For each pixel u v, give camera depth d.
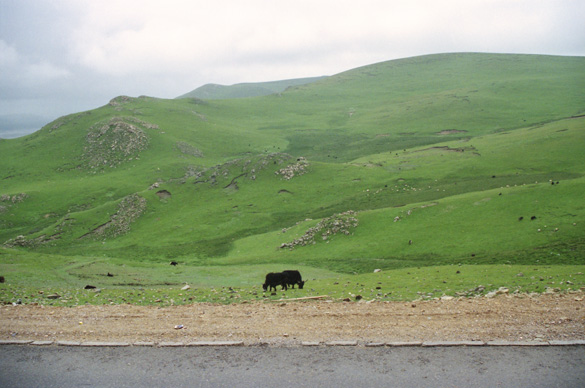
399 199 118.06
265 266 65.19
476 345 14.16
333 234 83.12
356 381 12.31
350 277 40.44
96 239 126.62
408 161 164.75
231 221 124.56
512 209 76.00
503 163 143.25
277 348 14.45
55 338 15.75
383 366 13.06
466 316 16.81
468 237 68.56
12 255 59.34
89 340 15.48
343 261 67.50
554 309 17.27
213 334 15.73
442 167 148.38
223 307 20.14
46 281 42.12
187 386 12.36
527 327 15.41
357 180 144.88
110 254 107.62
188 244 109.62
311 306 19.72
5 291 30.30
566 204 72.81
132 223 134.88
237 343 14.79
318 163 163.50
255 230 115.12
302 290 29.62
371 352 13.95
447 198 91.38
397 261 63.59
